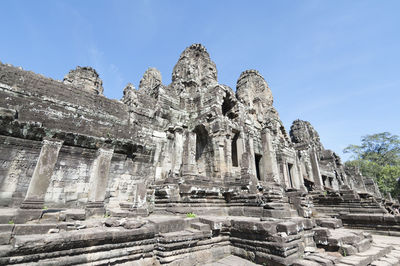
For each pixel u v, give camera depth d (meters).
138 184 11.09
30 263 4.38
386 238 11.34
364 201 16.05
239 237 7.77
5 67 12.55
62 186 11.39
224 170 18.03
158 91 21.61
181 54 31.75
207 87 24.52
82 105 14.86
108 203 12.93
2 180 10.08
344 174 41.66
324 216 16.22
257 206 11.74
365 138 56.56
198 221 8.20
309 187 31.61
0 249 4.16
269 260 6.48
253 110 31.42
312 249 7.12
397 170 40.81
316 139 51.94
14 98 11.82
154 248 6.34
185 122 21.92
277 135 29.14
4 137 10.47
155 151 17.30
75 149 12.13
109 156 10.11
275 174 23.53
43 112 12.48
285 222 7.34
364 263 6.21
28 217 6.74
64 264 4.70
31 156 11.02
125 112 17.48
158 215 10.44
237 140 21.70
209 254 7.13
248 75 40.22
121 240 5.69
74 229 6.23
